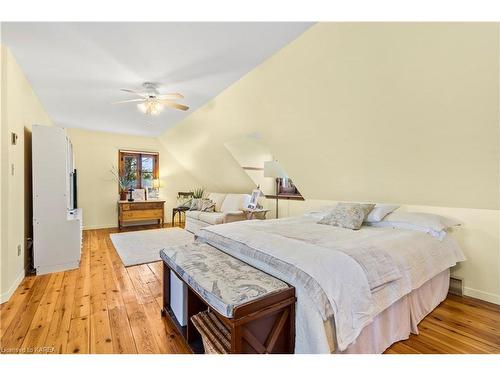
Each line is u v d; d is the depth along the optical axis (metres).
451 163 2.30
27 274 2.94
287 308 1.41
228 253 2.12
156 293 2.47
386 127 2.39
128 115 4.32
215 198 5.71
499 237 2.32
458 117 1.96
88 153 5.58
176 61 2.38
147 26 1.86
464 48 1.60
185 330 1.77
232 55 2.28
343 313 1.35
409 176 2.70
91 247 4.14
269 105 3.03
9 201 2.32
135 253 3.78
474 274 2.46
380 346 1.60
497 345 1.70
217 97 3.40
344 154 3.00
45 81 2.88
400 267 1.74
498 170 2.10
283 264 1.55
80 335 1.77
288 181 4.70
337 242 1.90
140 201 5.79
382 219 2.67
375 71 2.01
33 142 2.92
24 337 1.74
